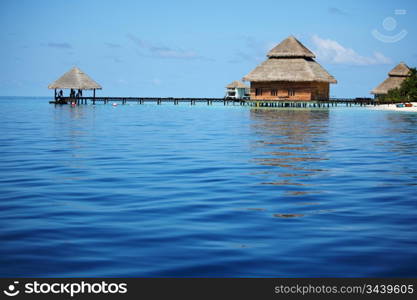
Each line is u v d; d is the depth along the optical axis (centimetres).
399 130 3772
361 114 6519
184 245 877
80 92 9694
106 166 1825
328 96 8638
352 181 1524
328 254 833
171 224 1016
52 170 1725
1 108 8400
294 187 1417
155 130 3662
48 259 808
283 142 2734
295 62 7806
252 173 1664
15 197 1277
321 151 2316
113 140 2858
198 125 4231
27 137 3011
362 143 2728
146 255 827
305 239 915
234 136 3134
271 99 7950
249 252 841
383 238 923
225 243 889
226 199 1257
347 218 1071
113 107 8944
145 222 1031
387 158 2083
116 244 882
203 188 1402
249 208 1159
